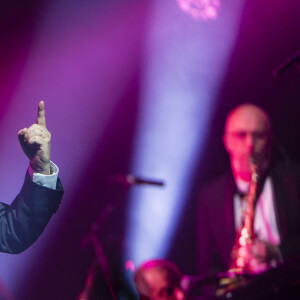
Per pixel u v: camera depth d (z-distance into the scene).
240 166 9.66
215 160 15.13
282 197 9.41
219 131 15.27
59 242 13.76
